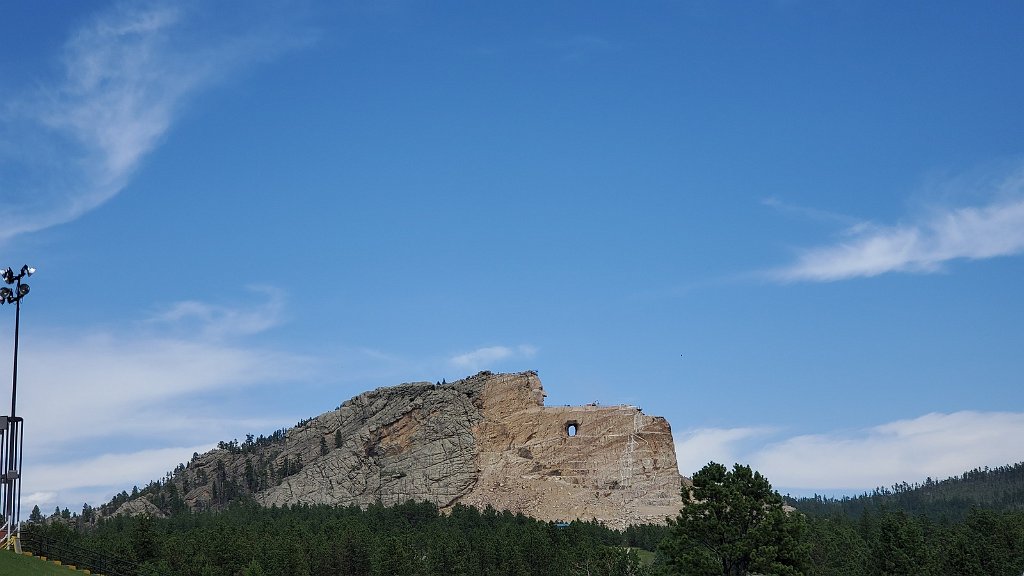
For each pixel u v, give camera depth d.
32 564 103.44
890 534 178.12
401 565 188.75
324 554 197.62
